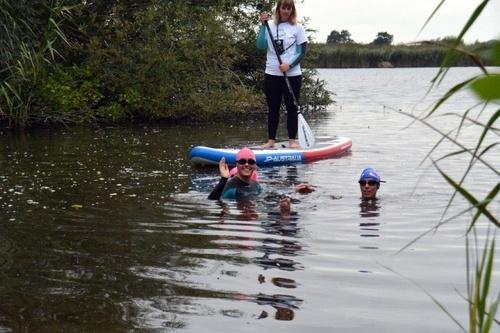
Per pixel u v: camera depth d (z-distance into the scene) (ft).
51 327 10.55
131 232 16.81
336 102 70.08
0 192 22.27
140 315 11.03
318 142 33.81
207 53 51.55
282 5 31.71
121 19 50.21
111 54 50.11
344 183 24.29
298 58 31.81
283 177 25.91
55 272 13.50
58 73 47.70
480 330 5.50
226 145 35.70
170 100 51.93
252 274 13.21
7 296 12.07
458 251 14.79
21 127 44.78
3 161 29.53
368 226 17.35
